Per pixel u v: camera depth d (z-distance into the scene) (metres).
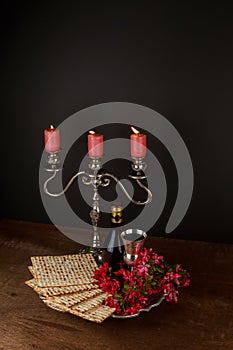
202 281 1.84
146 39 2.00
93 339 1.56
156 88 2.04
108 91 2.09
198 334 1.58
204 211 2.17
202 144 2.08
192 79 2.01
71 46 2.06
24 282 1.83
